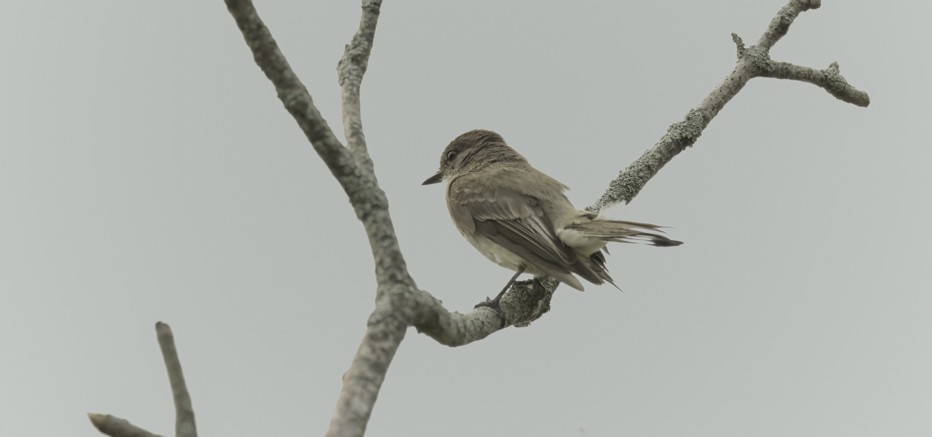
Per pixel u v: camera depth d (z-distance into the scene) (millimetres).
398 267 5391
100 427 3975
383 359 4984
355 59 6668
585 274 10531
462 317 6254
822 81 11219
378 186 5641
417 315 5367
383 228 5465
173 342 4191
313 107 5504
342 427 4594
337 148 5543
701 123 11289
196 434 4141
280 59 5391
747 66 11164
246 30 5359
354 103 6363
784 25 11242
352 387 4789
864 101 11359
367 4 6867
